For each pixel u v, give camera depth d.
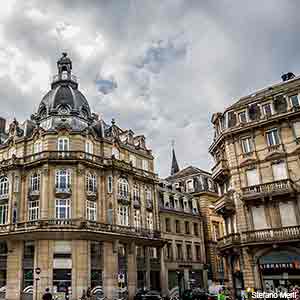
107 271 43.72
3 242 44.06
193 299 42.62
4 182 46.72
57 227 41.00
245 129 38.00
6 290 41.72
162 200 58.06
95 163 46.31
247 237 35.28
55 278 40.59
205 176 67.62
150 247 52.22
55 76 54.19
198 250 61.84
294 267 32.56
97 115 54.62
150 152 57.41
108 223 45.56
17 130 50.25
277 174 35.66
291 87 36.97
